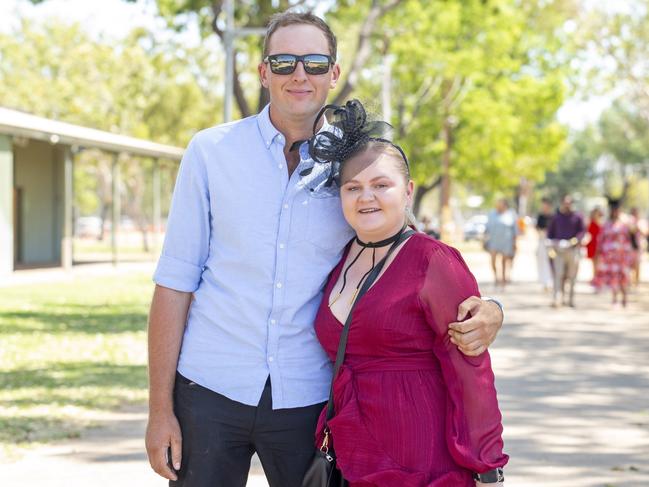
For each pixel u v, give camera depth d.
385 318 3.21
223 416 3.38
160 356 3.43
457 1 29.83
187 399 3.42
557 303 18.45
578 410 8.38
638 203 109.12
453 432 3.16
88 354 11.46
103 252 42.44
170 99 51.59
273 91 3.45
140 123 50.19
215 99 52.72
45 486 5.83
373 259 3.32
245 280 3.39
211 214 3.44
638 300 20.25
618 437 7.34
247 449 3.50
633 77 39.47
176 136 52.28
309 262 3.40
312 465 3.31
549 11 37.69
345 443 3.23
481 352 3.18
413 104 37.53
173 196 3.49
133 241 58.91
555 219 18.27
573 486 5.99
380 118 3.40
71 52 46.12
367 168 3.26
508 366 10.94
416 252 3.26
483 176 39.88
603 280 18.53
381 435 3.20
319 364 3.44
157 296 3.45
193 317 3.47
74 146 27.53
